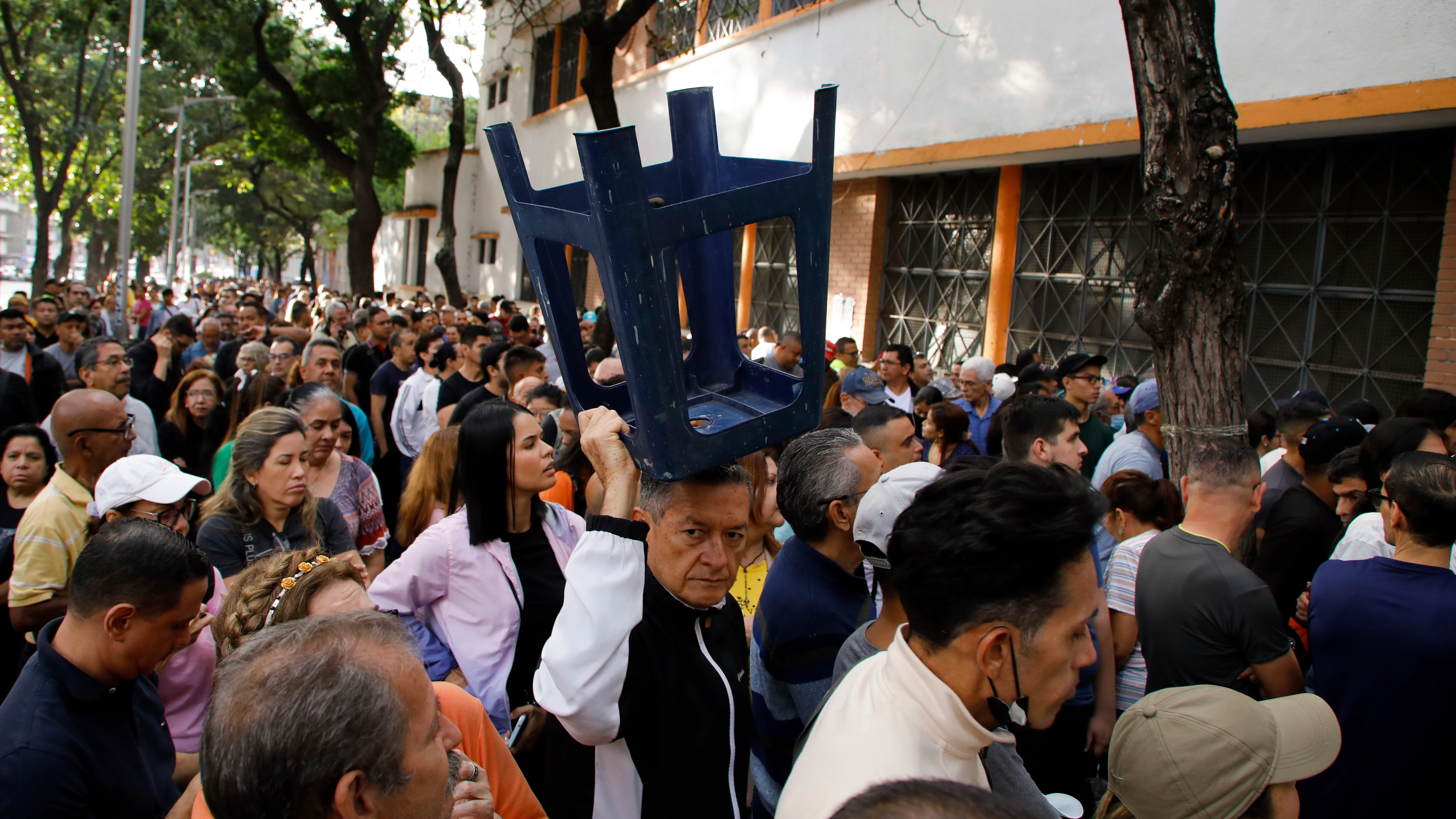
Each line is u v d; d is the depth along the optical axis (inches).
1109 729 128.1
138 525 87.4
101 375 214.8
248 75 902.4
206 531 135.9
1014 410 158.9
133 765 86.2
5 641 139.5
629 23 317.1
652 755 80.8
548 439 207.8
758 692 99.2
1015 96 329.7
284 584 85.4
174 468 128.4
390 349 321.1
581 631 73.3
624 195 57.5
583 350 77.0
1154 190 158.1
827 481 97.0
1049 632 56.1
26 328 303.7
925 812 36.2
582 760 81.9
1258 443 217.3
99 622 82.3
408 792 53.0
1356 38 237.0
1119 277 329.4
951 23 357.1
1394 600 104.3
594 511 134.6
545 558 126.1
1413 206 251.6
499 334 377.4
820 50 429.1
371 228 872.9
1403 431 145.5
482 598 119.2
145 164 1531.7
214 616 104.9
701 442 64.5
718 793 83.7
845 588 98.2
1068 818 90.9
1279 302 285.6
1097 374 232.5
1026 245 366.3
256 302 498.6
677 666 82.2
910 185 423.8
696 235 60.6
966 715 55.8
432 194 1096.8
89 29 1085.8
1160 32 153.9
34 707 80.4
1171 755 72.9
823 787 55.0
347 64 898.1
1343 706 106.7
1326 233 272.4
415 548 120.6
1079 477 59.8
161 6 857.5
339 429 181.3
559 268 74.5
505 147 73.2
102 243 1822.1
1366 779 105.0
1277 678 109.3
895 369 286.8
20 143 1355.8
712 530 81.2
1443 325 236.7
